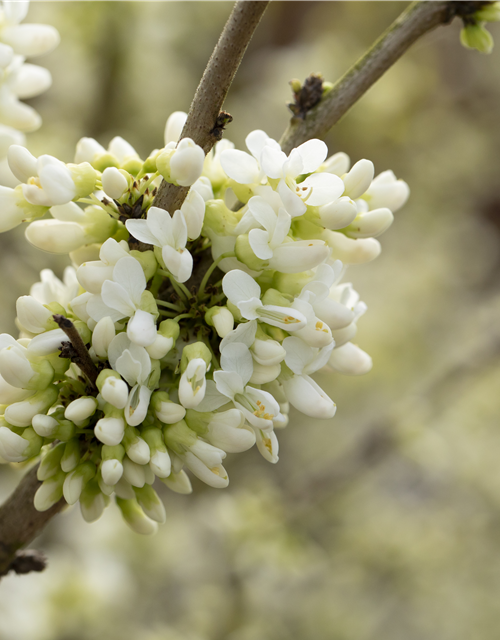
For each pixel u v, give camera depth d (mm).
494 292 1212
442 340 1123
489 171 1348
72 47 796
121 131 851
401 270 1210
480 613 918
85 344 363
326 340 359
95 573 708
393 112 1136
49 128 811
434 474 984
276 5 1357
